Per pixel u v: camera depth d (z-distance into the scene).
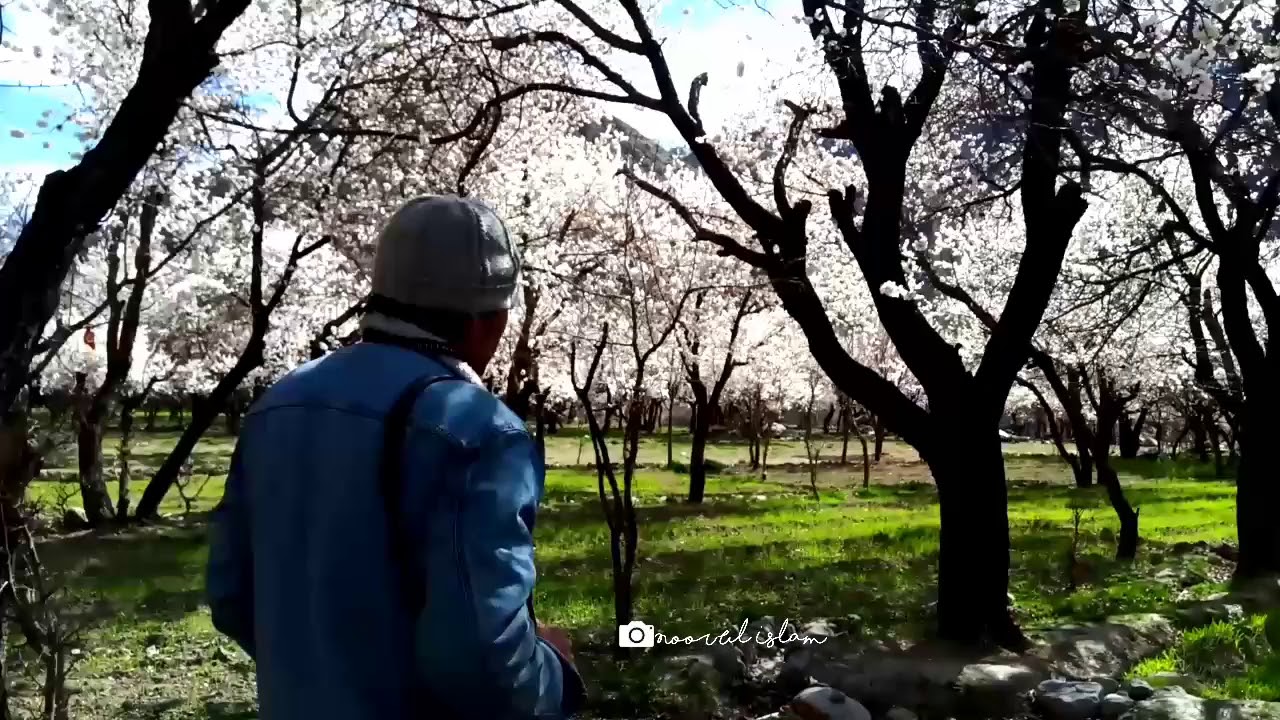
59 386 7.19
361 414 1.95
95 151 5.77
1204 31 7.46
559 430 62.44
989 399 9.36
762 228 9.90
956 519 9.29
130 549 15.92
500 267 2.16
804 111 10.48
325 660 1.86
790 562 15.16
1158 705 7.06
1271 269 24.64
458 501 1.88
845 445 44.12
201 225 17.70
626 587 8.98
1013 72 8.61
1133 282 19.72
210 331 32.81
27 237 5.62
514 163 19.70
